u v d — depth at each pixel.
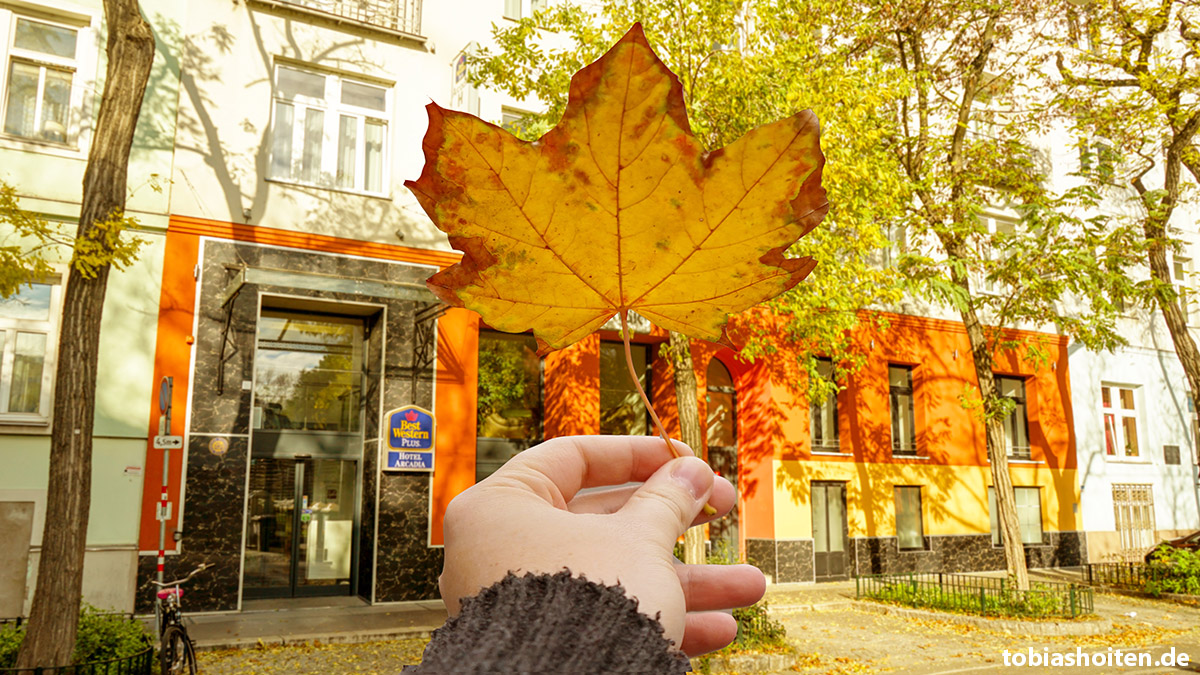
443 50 14.58
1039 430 20.89
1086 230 13.65
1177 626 13.16
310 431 13.50
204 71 12.52
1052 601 13.27
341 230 13.24
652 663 0.57
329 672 8.61
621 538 0.76
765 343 11.64
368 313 14.02
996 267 13.73
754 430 17.22
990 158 14.66
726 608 1.01
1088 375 22.03
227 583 11.59
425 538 13.23
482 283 0.72
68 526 6.43
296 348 13.66
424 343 13.79
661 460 1.03
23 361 10.99
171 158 12.09
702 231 0.65
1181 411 23.70
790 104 9.13
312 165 13.43
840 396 18.27
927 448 18.88
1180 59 15.53
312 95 13.58
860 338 18.14
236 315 12.28
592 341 15.32
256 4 13.02
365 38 13.91
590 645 0.56
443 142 0.63
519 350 15.13
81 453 6.57
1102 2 14.22
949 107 15.16
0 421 10.58
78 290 6.72
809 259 0.69
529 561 0.72
